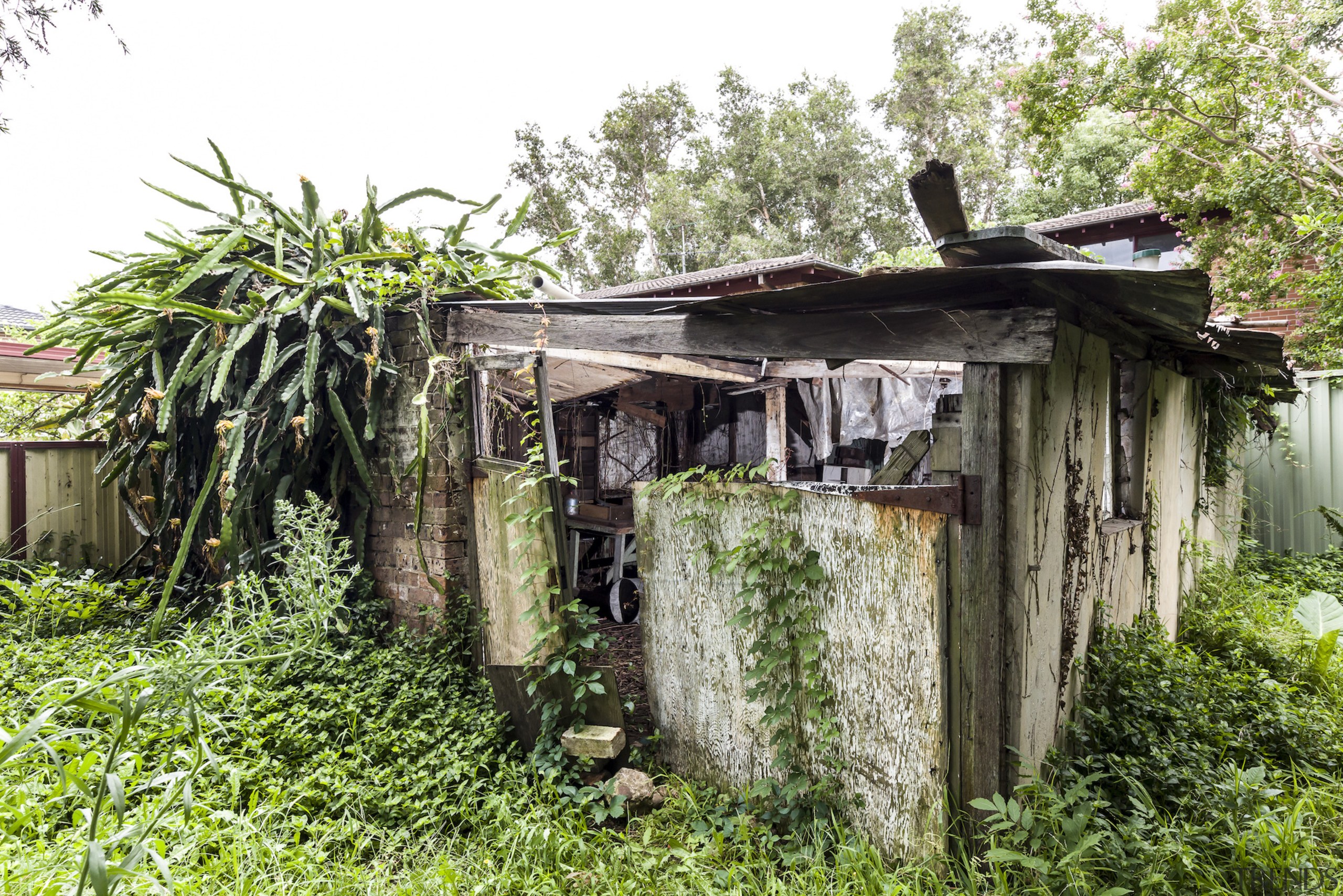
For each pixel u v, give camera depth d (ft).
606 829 9.97
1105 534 12.00
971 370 8.66
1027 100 29.43
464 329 13.98
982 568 8.63
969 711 8.82
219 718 10.37
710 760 11.69
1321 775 10.65
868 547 9.50
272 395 14.99
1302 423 26.99
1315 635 16.25
